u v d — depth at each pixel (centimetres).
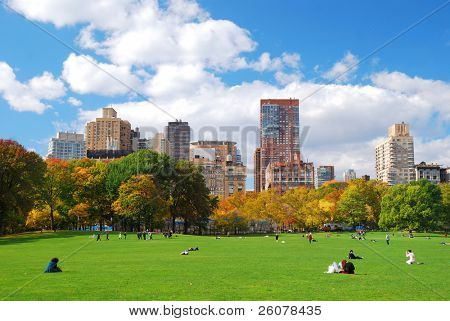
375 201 17962
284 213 17650
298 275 3431
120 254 5428
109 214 13525
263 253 5822
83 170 12788
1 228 10750
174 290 2709
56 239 8794
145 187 11631
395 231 15588
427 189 14825
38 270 3666
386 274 3519
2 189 9850
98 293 2600
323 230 18825
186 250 5988
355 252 6097
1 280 3080
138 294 2575
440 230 16425
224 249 6631
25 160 10125
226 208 17812
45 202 12156
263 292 2659
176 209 13638
